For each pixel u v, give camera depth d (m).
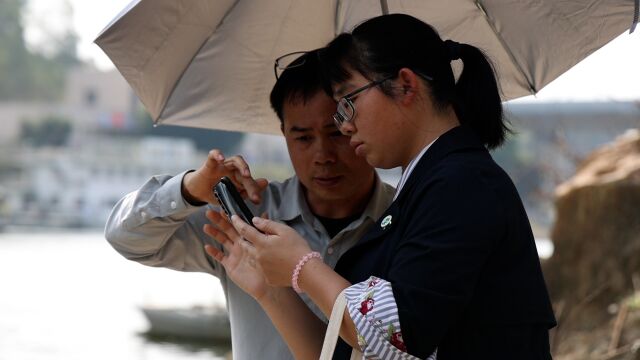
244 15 3.26
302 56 3.14
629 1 3.02
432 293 2.30
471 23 3.32
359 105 2.58
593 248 8.56
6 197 65.44
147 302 16.95
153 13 3.06
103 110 75.44
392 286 2.35
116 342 15.09
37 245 42.00
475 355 2.42
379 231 2.59
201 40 3.24
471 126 2.67
